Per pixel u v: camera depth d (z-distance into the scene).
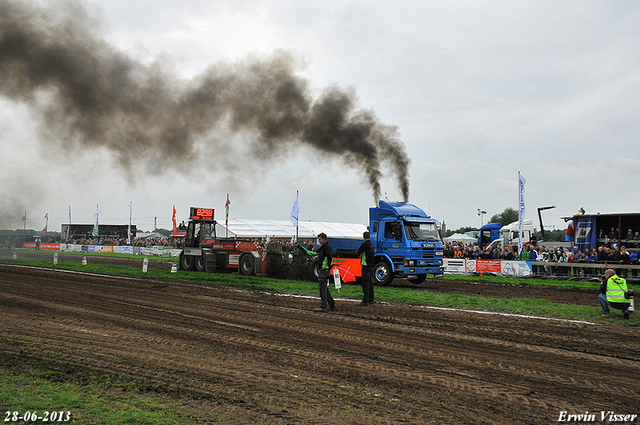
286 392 5.49
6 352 7.05
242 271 21.55
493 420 4.77
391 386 5.77
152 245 49.94
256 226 49.66
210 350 7.38
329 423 4.61
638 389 5.78
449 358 7.05
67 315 10.13
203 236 23.84
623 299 10.43
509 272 22.30
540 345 7.93
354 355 7.19
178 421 4.54
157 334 8.45
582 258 21.56
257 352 7.29
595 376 6.26
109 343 7.73
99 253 47.41
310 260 19.75
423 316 10.51
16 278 17.73
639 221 23.06
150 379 5.90
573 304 13.12
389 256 17.59
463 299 13.14
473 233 49.75
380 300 12.98
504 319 10.23
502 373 6.35
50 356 6.88
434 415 4.87
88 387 5.53
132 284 16.55
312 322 9.71
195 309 11.18
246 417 4.72
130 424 4.40
